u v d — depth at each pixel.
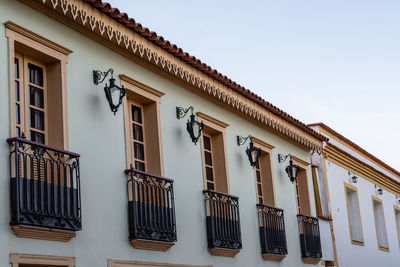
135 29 10.34
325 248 18.20
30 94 9.12
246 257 13.84
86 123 9.77
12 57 8.51
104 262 9.54
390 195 28.23
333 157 21.05
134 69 11.23
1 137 8.09
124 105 10.79
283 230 15.52
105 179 9.95
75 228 8.90
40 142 9.16
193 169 12.52
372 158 26.42
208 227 12.49
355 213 22.77
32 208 8.19
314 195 19.67
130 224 10.22
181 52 11.48
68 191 8.92
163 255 10.98
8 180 8.05
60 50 9.45
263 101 14.70
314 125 20.34
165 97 12.05
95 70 10.20
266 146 15.85
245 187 14.46
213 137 13.95
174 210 11.52
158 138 11.54
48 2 8.94
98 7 9.48
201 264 12.08
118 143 10.45
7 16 8.59
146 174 10.69
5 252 7.83
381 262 24.64
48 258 8.46
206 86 12.57
